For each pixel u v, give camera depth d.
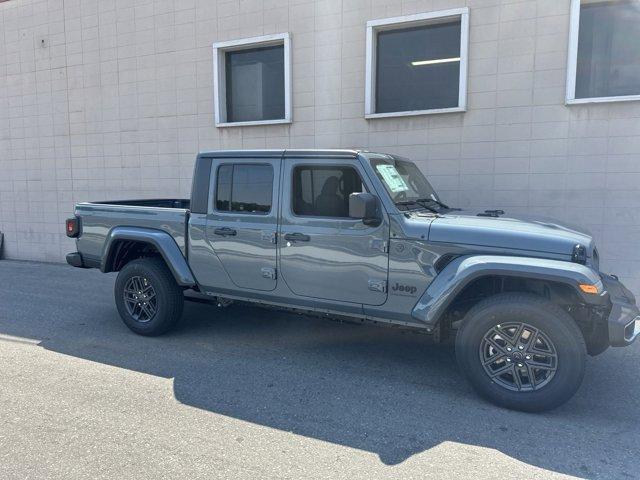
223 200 4.89
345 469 2.93
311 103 8.06
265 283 4.70
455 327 4.36
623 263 6.50
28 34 10.52
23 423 3.46
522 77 6.72
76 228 5.86
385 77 7.79
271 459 3.03
